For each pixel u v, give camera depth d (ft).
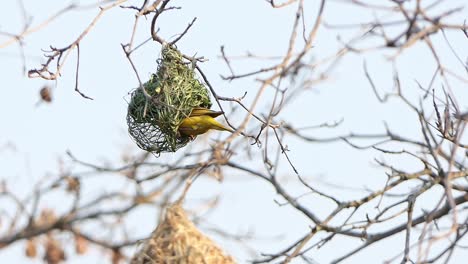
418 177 39.47
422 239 31.58
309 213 40.68
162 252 41.04
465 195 38.63
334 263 35.76
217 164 36.52
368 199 39.27
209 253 41.32
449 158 33.55
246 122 30.01
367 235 40.11
